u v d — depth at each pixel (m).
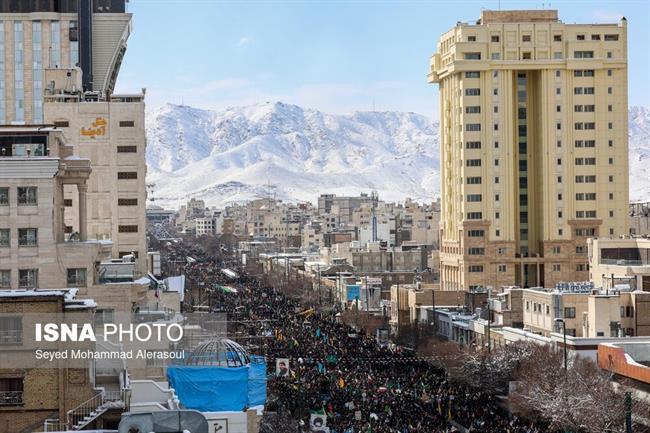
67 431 51.00
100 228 171.25
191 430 45.03
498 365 149.75
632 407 118.31
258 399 92.44
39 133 95.44
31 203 91.44
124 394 60.88
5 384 56.09
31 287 91.38
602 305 162.38
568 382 123.25
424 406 139.62
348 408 136.62
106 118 171.50
